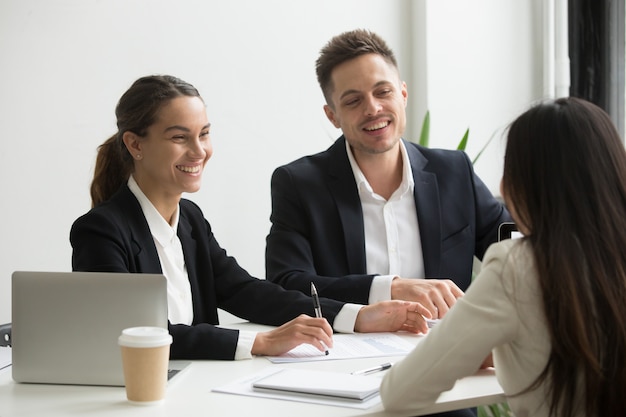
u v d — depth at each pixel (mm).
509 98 3896
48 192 3143
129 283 1624
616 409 1338
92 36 3188
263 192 3518
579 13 3820
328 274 2414
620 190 1367
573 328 1318
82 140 3189
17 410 1465
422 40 3762
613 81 3750
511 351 1417
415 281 2215
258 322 2246
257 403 1465
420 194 2471
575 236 1343
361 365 1747
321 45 3611
